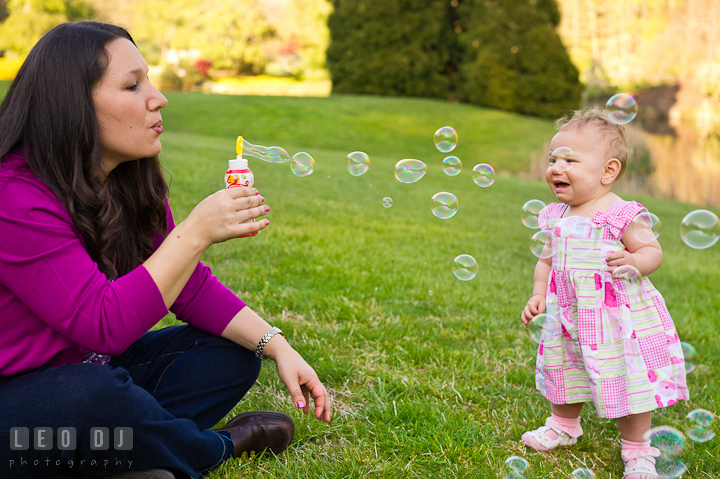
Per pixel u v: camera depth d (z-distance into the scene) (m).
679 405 2.02
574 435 1.73
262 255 3.46
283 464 1.51
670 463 1.62
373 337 2.42
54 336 1.23
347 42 18.27
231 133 12.12
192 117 13.02
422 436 1.69
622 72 20.20
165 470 1.26
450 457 1.61
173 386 1.45
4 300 1.18
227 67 29.09
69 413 1.15
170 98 14.94
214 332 1.49
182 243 1.23
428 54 18.50
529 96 17.92
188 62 27.11
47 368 1.21
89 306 1.17
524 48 17.72
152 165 1.48
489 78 17.80
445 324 2.71
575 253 1.70
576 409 1.73
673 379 1.63
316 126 13.52
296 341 2.32
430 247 4.37
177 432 1.29
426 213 5.95
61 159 1.21
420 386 1.99
